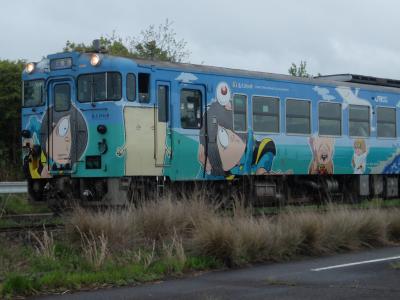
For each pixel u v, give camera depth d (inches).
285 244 431.8
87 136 590.9
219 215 480.1
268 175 700.0
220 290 325.4
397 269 382.3
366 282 342.0
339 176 787.4
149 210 458.0
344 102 768.9
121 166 575.5
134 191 580.7
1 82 943.0
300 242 440.5
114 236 411.8
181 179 614.9
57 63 612.1
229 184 663.1
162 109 604.7
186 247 413.1
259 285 338.0
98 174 582.2
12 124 946.7
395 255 443.5
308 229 450.3
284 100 704.4
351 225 481.1
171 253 392.5
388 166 825.5
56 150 610.5
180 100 617.0
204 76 636.1
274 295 311.3
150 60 609.0
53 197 613.3
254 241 414.9
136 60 592.1
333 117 756.6
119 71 579.8
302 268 391.5
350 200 782.5
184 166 617.9
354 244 476.1
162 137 601.9
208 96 637.9
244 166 666.2
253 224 431.5
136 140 583.8
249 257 409.4
